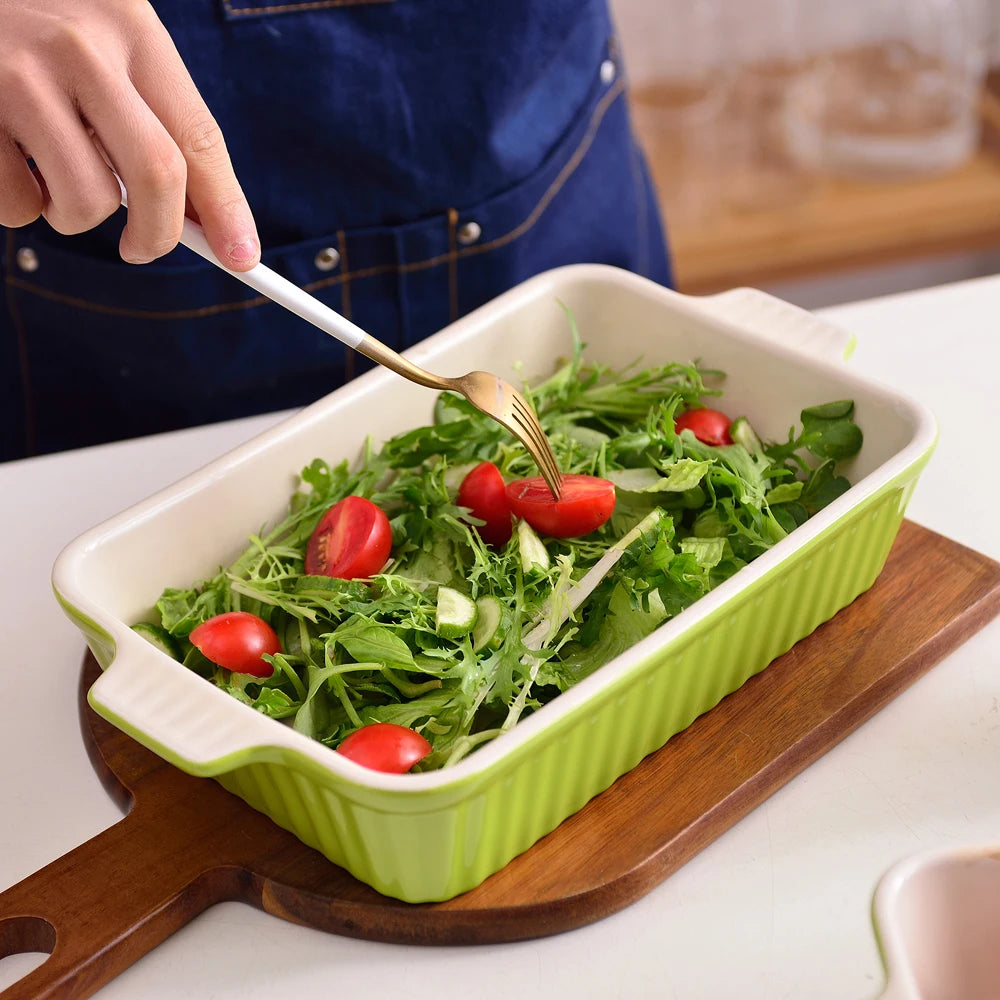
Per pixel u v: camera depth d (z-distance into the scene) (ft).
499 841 3.04
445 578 3.70
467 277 5.29
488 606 3.43
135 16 3.22
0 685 3.77
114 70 3.12
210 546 3.68
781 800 3.40
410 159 4.96
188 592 3.60
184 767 2.75
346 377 5.38
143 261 3.33
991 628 3.90
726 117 9.42
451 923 3.05
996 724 3.58
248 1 4.55
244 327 5.10
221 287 4.98
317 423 3.86
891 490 3.49
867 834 3.28
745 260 8.82
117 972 3.02
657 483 3.78
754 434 4.12
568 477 3.79
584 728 3.00
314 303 3.36
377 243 5.11
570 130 5.27
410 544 3.80
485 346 4.24
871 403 3.79
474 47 4.88
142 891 3.09
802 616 3.62
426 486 3.86
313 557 3.74
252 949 3.09
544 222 5.36
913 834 3.27
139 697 2.88
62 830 3.37
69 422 5.51
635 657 2.96
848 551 3.59
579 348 4.32
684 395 4.16
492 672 3.31
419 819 2.76
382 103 4.83
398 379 4.02
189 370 5.18
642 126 9.24
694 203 9.11
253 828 3.27
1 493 4.40
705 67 9.13
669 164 9.29
